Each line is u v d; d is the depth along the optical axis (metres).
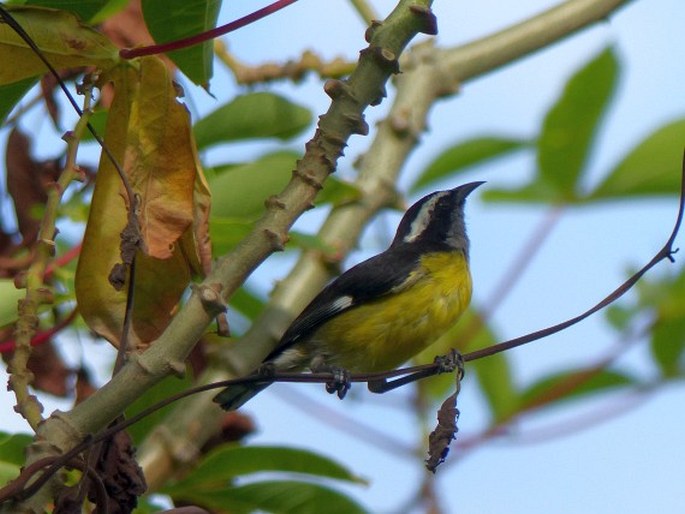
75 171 7.32
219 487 9.20
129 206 6.73
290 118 9.87
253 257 6.49
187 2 7.83
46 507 6.37
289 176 9.24
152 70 7.37
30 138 9.79
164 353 6.32
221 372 9.61
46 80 9.06
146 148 7.36
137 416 6.29
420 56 11.59
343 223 10.60
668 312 10.79
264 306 11.04
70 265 9.63
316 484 8.81
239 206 9.18
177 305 7.42
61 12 7.39
